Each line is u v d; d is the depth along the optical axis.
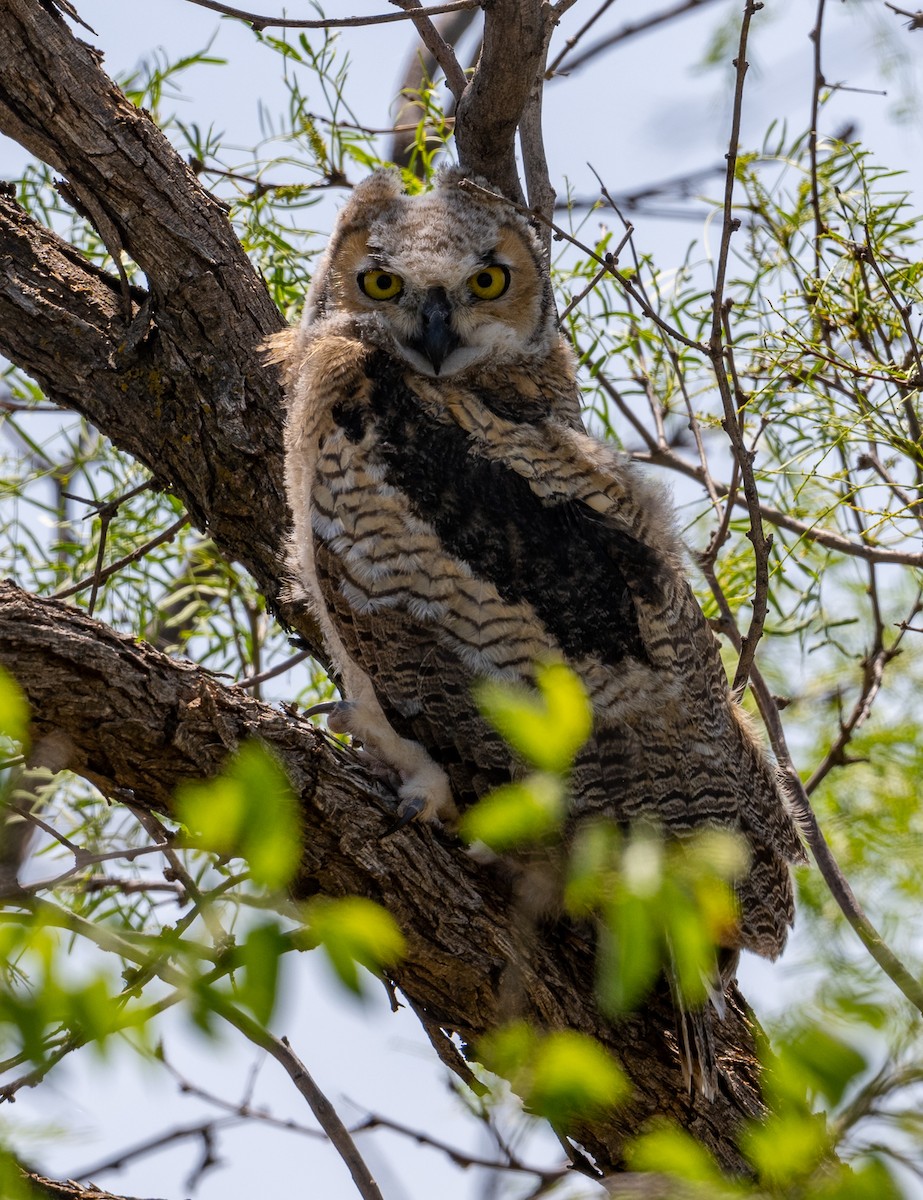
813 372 9.41
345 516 8.04
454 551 7.86
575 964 7.65
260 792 4.81
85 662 6.17
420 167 11.91
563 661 7.70
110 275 9.56
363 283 9.40
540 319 9.59
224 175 10.80
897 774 12.96
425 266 9.15
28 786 9.34
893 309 9.76
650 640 7.86
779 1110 4.92
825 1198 4.54
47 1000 4.32
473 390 9.05
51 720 6.22
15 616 6.10
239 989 4.32
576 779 7.57
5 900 4.66
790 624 11.80
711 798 7.81
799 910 11.75
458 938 7.20
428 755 7.85
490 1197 6.58
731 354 8.31
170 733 6.38
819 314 9.52
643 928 4.66
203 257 9.04
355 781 7.04
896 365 9.40
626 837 7.61
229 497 9.16
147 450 9.27
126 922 8.85
